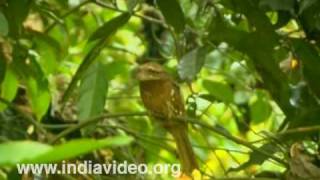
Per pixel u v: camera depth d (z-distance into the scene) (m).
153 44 6.12
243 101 6.39
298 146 4.11
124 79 6.76
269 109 6.10
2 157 1.22
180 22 4.28
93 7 7.28
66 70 6.42
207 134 5.84
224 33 4.15
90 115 3.93
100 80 4.01
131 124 6.12
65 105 5.46
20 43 5.21
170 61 6.38
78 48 7.23
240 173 5.53
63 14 5.62
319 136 4.31
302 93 4.41
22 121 5.27
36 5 5.10
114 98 6.20
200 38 4.45
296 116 4.24
